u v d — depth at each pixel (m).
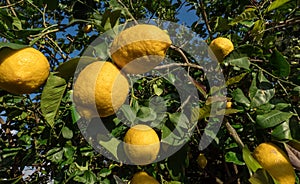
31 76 0.38
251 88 0.49
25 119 0.77
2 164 0.65
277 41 0.81
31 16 0.70
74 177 0.54
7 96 0.66
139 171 0.51
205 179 0.79
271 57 0.51
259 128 0.45
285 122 0.45
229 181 0.64
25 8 0.69
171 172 0.47
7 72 0.37
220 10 0.85
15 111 0.67
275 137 0.44
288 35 0.79
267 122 0.44
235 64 0.52
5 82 0.38
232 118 0.59
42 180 0.74
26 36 0.41
